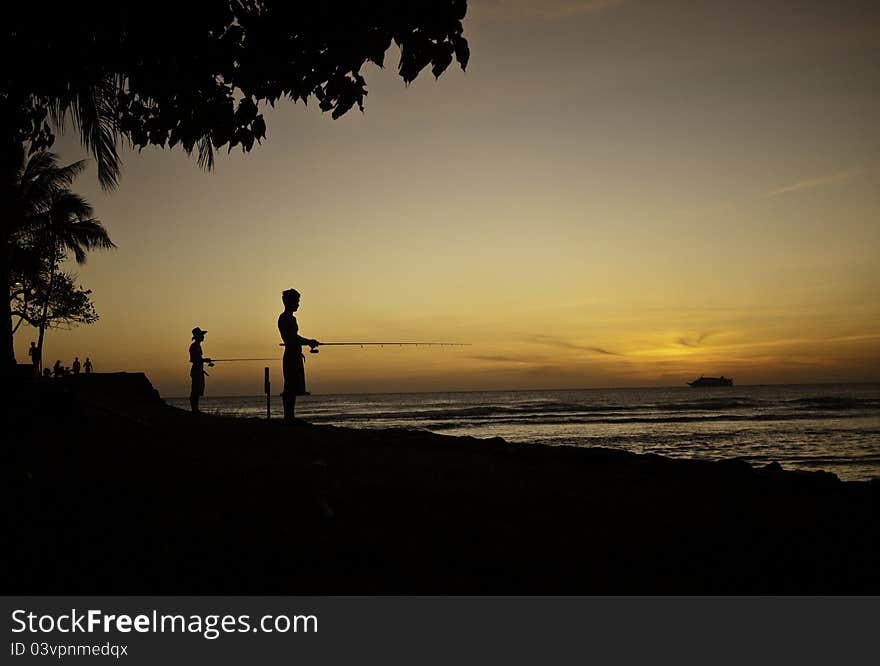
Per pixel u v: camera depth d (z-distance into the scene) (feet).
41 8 19.13
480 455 25.38
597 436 130.52
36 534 15.28
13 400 30.07
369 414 242.37
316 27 18.31
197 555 14.12
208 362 51.08
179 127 21.62
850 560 14.01
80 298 116.88
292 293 37.01
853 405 275.18
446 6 17.75
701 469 22.59
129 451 25.08
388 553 14.14
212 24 18.99
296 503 17.53
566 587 12.73
